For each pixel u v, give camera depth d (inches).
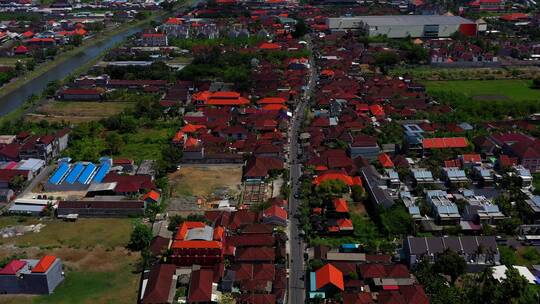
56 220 6948.8
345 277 5452.8
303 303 5226.4
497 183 7480.3
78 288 5536.4
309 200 7091.5
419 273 5423.2
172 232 6471.5
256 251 5807.1
